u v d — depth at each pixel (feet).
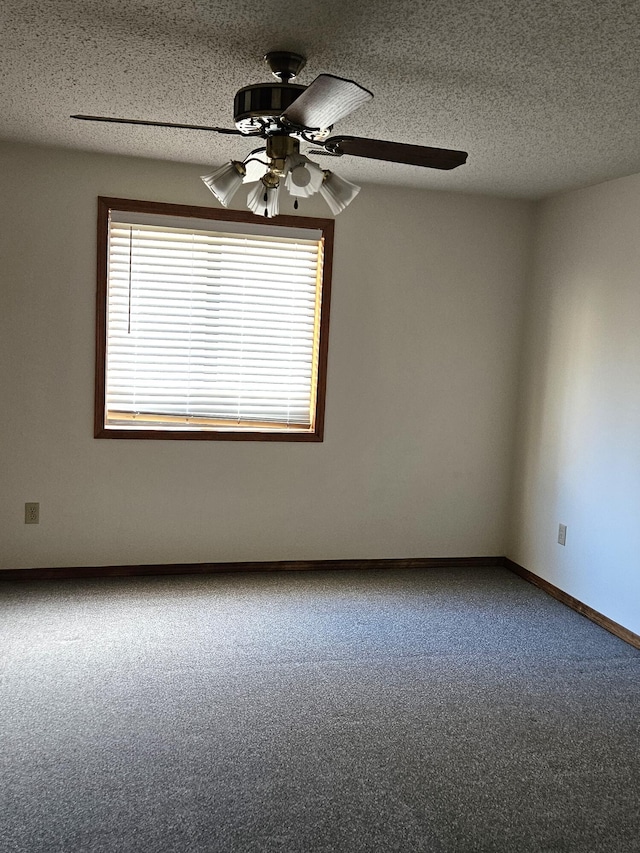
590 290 12.89
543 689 9.98
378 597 13.28
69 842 6.60
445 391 14.74
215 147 11.73
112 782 7.48
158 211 12.93
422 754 8.26
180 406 13.67
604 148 10.53
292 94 7.55
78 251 12.71
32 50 7.86
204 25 7.07
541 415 14.32
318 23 6.91
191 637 11.11
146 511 13.56
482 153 11.14
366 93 6.02
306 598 13.02
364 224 13.91
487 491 15.25
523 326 14.97
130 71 8.41
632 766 8.21
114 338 13.25
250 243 13.57
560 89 8.33
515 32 6.92
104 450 13.21
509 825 7.13
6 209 12.39
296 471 14.19
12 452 12.89
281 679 9.89
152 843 6.64
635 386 11.73
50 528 13.20
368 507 14.66
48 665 9.97
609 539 12.30
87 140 11.72
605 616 12.35
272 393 14.10
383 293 14.16
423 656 10.87
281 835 6.83
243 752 8.12
